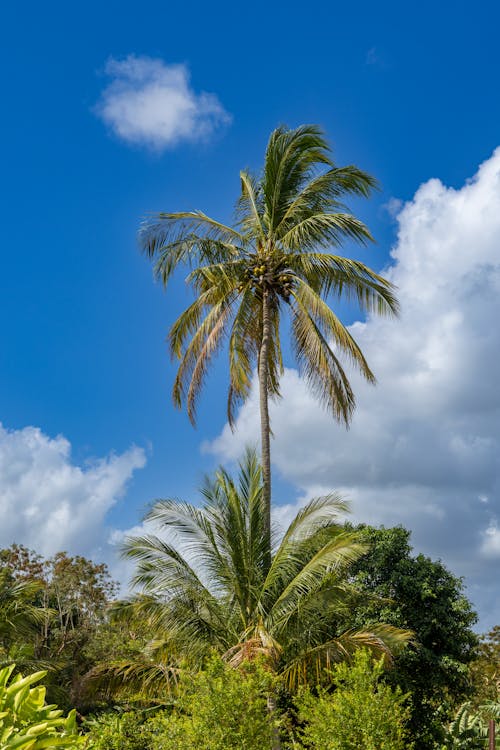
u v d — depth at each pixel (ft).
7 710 10.32
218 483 57.93
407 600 75.05
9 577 111.65
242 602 55.57
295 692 55.52
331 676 53.67
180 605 55.11
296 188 69.21
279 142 66.85
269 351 68.90
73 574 115.14
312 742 47.57
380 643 52.08
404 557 76.84
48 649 107.45
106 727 55.31
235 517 56.95
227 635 54.95
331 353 63.00
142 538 57.00
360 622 73.41
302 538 55.06
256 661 43.86
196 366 64.95
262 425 61.67
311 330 62.34
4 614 74.08
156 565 55.98
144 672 57.16
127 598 56.44
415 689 73.26
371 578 76.59
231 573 55.88
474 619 75.72
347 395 61.98
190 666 53.93
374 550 76.79
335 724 44.73
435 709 75.15
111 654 98.63
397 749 45.01
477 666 120.98
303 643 54.49
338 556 52.60
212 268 63.87
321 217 62.80
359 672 46.55
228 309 65.82
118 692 58.49
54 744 10.14
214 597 56.03
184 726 41.11
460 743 78.95
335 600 54.08
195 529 56.65
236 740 39.65
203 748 39.60
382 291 65.41
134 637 96.99
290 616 53.36
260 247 68.03
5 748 9.46
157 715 44.88
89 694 60.39
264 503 58.29
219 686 40.78
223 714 40.22
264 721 40.96
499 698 107.45
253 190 70.23
